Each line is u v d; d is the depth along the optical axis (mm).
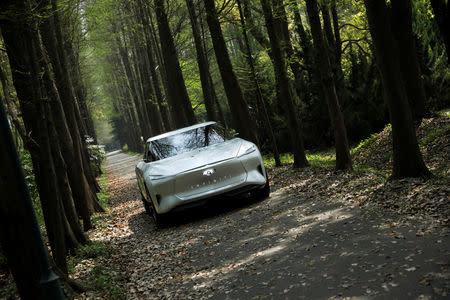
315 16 8156
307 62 15484
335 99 8281
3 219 3070
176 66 17109
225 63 12469
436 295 2727
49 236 4871
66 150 8891
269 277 3863
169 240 6426
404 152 5941
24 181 3102
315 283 3453
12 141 3064
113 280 4875
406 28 10469
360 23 18562
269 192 7805
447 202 4516
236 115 12578
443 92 13141
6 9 4520
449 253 3309
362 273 3385
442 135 8969
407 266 3277
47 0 6789
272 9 10367
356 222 4836
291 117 10445
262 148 17906
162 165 7395
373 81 14453
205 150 7684
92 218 10328
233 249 5109
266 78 17156
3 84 4863
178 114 17609
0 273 5555
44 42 9773
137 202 12234
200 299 3787
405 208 4781
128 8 21297
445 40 5293
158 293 4246
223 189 6977
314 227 5102
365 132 14773
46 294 3092
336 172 8273
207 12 12328
